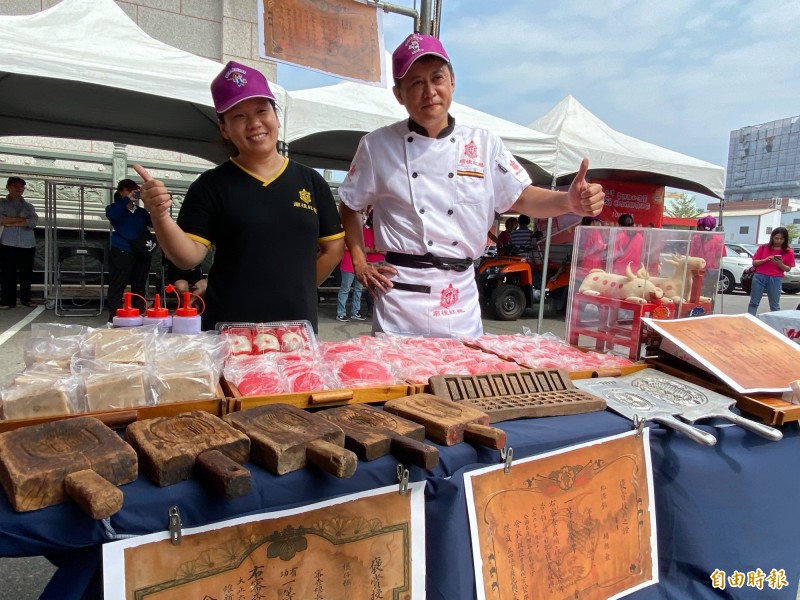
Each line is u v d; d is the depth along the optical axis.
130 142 6.47
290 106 4.48
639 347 1.71
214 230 1.76
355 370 1.30
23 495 0.71
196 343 1.25
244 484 0.77
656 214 8.41
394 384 1.28
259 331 1.46
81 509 0.73
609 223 8.03
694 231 1.82
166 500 0.79
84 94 4.99
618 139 6.71
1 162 7.49
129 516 0.77
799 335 3.49
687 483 1.37
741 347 1.61
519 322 7.31
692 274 1.83
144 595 0.78
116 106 5.38
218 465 0.78
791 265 7.04
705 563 1.40
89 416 0.90
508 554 1.13
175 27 7.71
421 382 1.32
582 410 1.32
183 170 8.62
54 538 0.73
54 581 0.80
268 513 0.87
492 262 7.59
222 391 1.15
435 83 1.72
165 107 5.40
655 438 1.38
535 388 1.36
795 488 1.51
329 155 8.09
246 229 1.72
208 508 0.82
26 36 3.67
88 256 6.65
